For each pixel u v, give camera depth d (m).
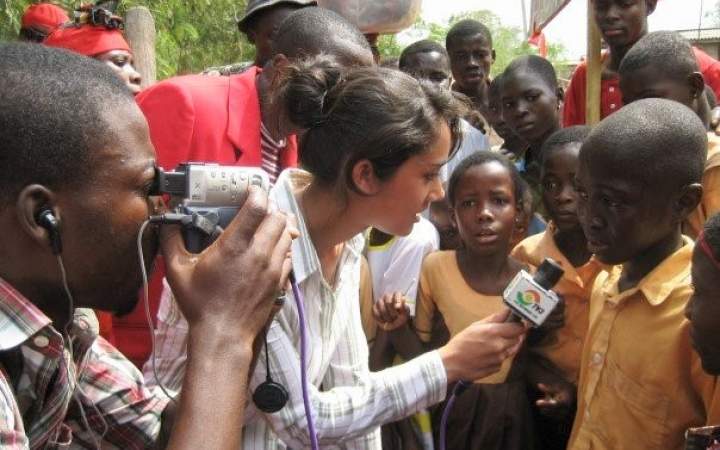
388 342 2.76
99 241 1.17
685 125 1.96
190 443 1.11
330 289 1.83
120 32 3.71
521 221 2.87
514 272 2.71
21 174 1.10
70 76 1.15
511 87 4.02
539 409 2.51
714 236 1.62
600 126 2.02
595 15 3.99
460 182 2.69
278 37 2.57
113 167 1.16
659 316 1.94
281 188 1.80
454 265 2.74
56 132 1.11
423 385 1.83
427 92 1.73
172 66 6.95
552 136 2.81
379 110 1.67
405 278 3.00
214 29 7.92
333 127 1.72
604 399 2.04
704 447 1.65
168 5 6.83
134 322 2.49
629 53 3.10
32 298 1.17
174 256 1.22
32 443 1.23
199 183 1.27
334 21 2.49
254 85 2.69
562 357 2.53
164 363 1.72
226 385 1.15
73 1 5.16
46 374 1.18
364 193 1.74
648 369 1.94
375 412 1.80
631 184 1.93
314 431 1.58
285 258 1.25
